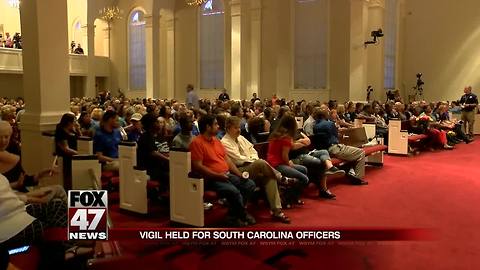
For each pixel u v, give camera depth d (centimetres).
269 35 1673
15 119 754
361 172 718
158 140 685
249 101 1466
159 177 534
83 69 2048
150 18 1900
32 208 317
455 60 1675
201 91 1909
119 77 2178
